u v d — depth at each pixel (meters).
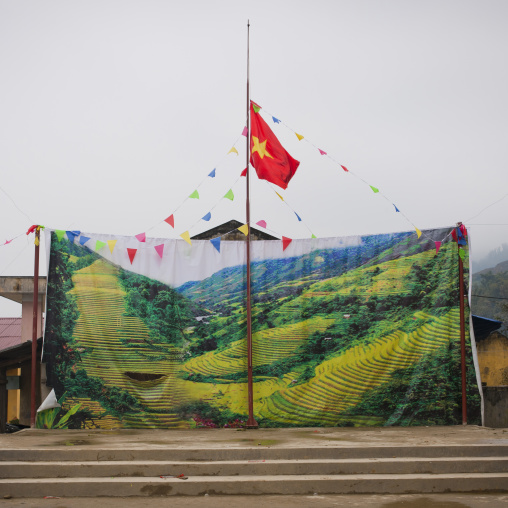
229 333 11.42
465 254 11.53
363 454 8.13
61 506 6.61
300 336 11.45
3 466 7.44
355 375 11.32
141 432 10.41
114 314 11.20
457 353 11.38
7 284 14.80
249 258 11.23
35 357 10.95
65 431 10.52
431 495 7.22
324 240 11.70
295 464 7.71
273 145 11.52
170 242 11.57
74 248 11.25
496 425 12.15
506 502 6.85
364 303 11.51
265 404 11.23
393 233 11.67
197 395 11.20
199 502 6.82
